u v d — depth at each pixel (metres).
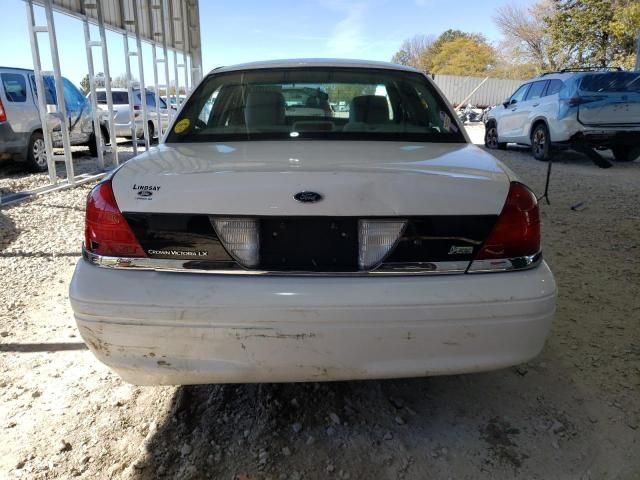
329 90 2.83
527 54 43.44
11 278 3.88
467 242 1.80
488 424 2.21
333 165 1.91
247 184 1.78
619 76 9.25
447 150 2.35
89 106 10.88
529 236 1.86
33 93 8.71
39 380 2.54
